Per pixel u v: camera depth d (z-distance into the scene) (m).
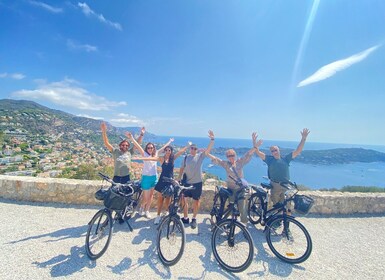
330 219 5.00
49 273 2.65
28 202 5.05
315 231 4.34
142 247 3.38
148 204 4.63
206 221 4.55
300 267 3.10
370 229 4.53
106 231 3.77
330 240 3.98
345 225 4.69
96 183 5.14
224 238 3.42
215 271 2.91
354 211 5.38
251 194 4.33
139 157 4.52
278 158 4.40
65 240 3.44
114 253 3.18
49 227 3.87
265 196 4.04
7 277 2.54
